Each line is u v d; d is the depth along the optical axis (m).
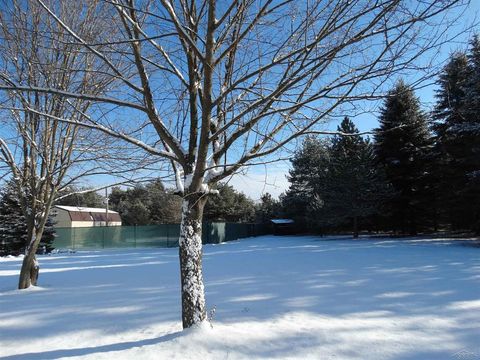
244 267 14.33
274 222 56.41
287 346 5.21
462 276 10.55
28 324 6.85
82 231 35.25
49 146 10.91
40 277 13.30
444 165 28.89
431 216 33.47
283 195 58.25
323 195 37.12
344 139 34.00
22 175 11.30
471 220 26.39
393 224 34.53
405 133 33.19
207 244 34.38
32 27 7.74
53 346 5.66
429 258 15.41
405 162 33.19
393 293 8.46
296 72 4.96
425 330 5.82
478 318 6.38
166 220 59.09
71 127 10.59
